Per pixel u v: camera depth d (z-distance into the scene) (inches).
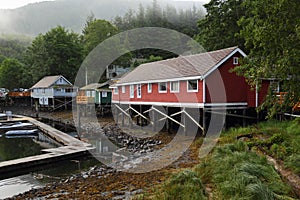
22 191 419.5
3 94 2062.0
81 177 453.1
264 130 559.5
